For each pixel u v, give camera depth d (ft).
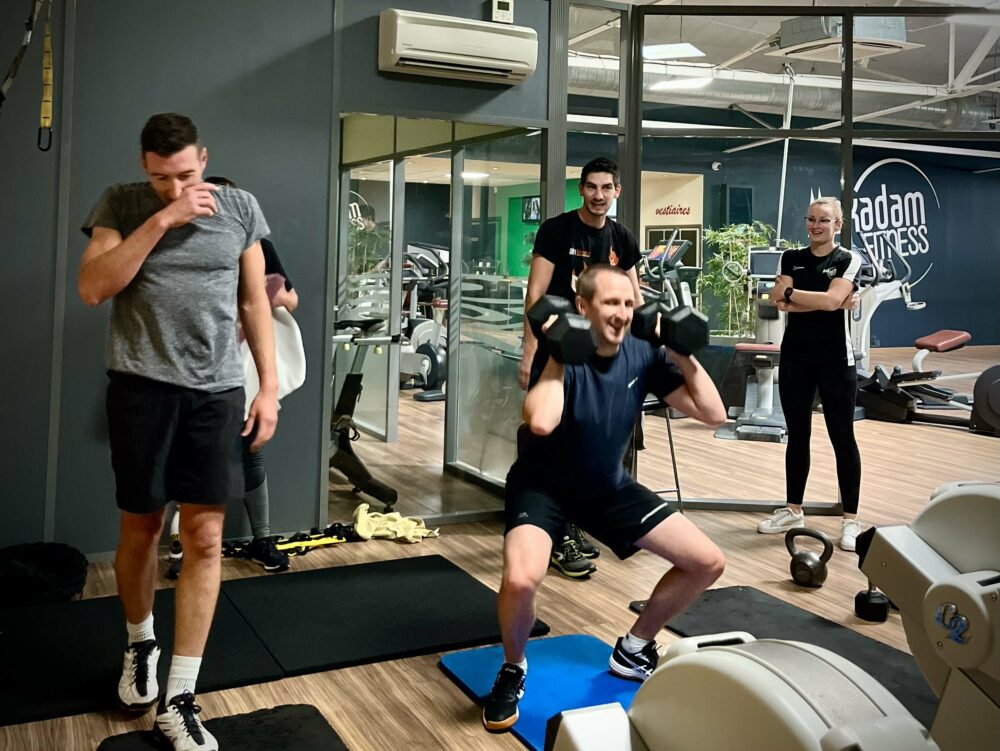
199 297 7.13
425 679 8.68
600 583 11.49
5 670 8.48
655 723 4.55
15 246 11.05
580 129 14.44
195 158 6.95
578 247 11.62
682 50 16.02
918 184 40.63
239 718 7.77
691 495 16.47
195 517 7.25
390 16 12.60
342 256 20.42
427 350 26.76
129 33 11.46
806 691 3.94
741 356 19.26
